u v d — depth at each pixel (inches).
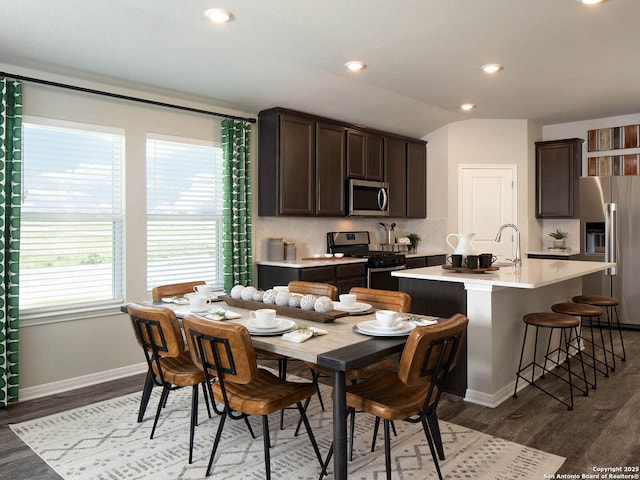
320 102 184.2
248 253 181.3
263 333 83.7
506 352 129.3
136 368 152.6
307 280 174.4
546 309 155.3
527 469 89.3
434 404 82.2
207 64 144.4
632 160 227.5
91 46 126.1
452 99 197.5
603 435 104.1
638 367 155.7
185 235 169.6
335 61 149.4
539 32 127.5
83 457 95.3
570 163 234.4
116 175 150.6
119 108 149.2
